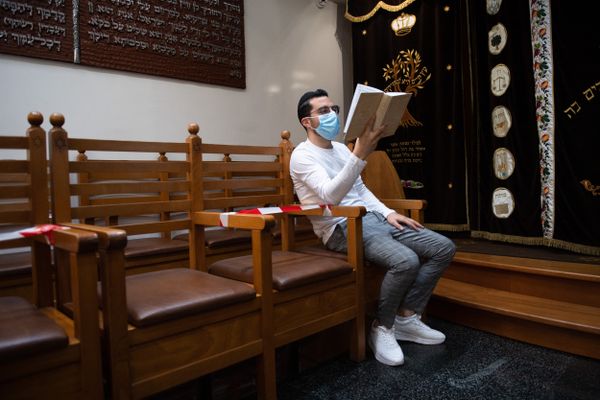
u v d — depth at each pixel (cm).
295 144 351
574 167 254
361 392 152
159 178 251
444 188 333
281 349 183
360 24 385
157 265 202
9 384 88
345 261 178
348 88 405
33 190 128
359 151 170
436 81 335
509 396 147
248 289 132
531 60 275
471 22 312
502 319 204
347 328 200
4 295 160
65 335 95
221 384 158
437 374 165
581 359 177
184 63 277
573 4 253
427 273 190
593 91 246
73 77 232
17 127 214
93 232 106
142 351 109
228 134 304
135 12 254
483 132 307
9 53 210
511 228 289
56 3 224
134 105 256
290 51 348
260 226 135
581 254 249
